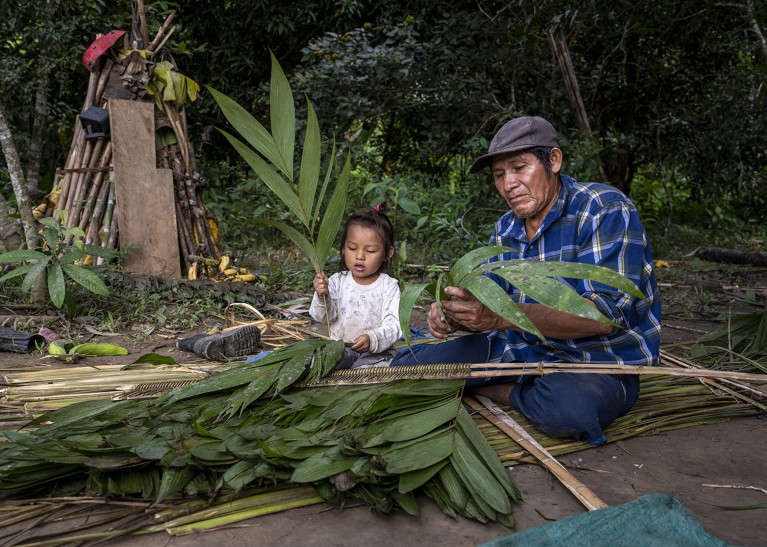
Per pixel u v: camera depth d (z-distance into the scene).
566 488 2.10
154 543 1.74
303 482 1.87
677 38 9.69
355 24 9.93
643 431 2.59
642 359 2.55
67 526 1.81
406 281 6.00
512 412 2.66
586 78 8.75
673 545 1.66
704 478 2.20
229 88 10.02
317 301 3.18
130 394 2.63
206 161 10.52
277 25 9.77
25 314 4.27
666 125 10.24
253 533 1.79
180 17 9.62
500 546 1.63
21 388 2.86
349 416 2.25
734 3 8.40
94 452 1.97
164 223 5.32
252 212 7.81
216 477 1.98
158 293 4.90
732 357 3.40
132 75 5.30
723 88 9.54
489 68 8.84
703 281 6.88
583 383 2.41
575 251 2.55
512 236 2.77
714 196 10.86
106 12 8.37
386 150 11.24
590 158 7.60
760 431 2.65
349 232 3.20
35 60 8.15
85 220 5.32
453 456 1.99
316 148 2.86
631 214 2.50
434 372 2.53
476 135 8.33
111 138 5.20
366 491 1.91
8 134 4.32
